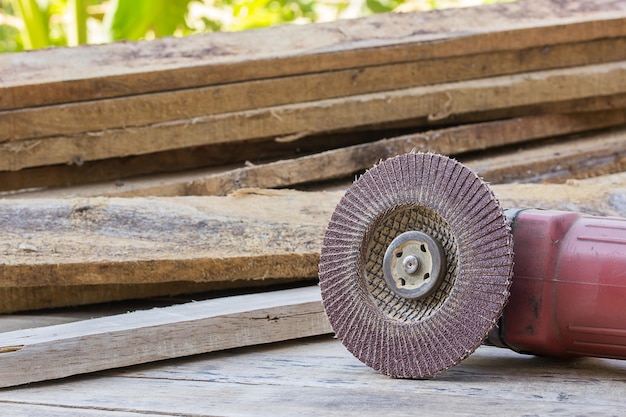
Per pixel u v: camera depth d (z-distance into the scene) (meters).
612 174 3.72
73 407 2.22
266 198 3.32
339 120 3.72
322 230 3.12
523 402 2.09
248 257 2.97
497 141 3.82
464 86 3.80
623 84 3.91
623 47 3.95
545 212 2.29
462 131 3.76
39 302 3.14
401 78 3.78
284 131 3.70
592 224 2.24
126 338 2.52
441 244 2.26
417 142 3.71
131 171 3.75
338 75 3.72
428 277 2.25
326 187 3.67
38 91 3.52
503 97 3.83
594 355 2.25
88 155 3.58
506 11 4.02
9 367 2.39
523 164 3.72
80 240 2.99
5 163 3.54
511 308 2.26
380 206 2.32
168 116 3.62
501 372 2.38
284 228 3.11
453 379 2.32
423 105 3.78
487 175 3.69
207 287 3.25
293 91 3.70
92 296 3.18
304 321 2.80
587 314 2.18
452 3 7.18
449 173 2.22
